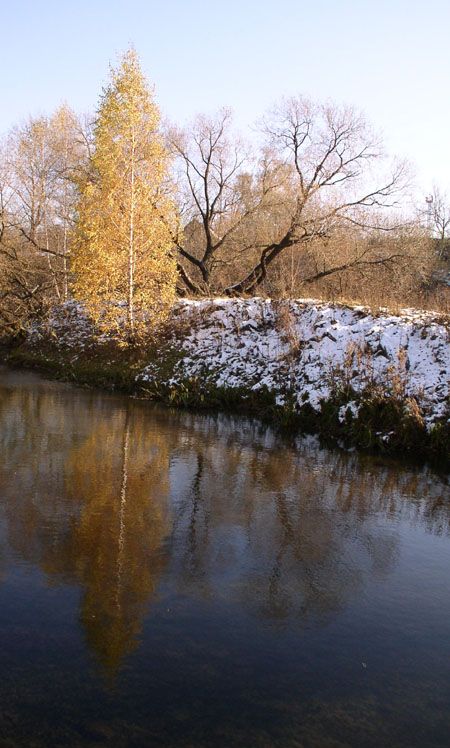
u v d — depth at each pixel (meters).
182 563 5.74
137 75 19.83
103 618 4.66
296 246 29.20
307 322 17.58
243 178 29.33
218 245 29.50
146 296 20.50
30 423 12.04
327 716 3.69
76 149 31.56
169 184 21.72
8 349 26.12
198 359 18.20
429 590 5.46
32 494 7.49
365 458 10.35
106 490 7.84
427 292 26.66
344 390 12.83
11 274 25.67
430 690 3.99
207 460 9.74
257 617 4.82
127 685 3.87
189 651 4.29
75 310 26.94
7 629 4.44
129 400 15.92
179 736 3.44
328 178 26.34
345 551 6.27
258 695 3.85
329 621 4.82
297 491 8.28
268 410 13.94
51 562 5.60
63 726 3.47
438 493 8.43
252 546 6.26
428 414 11.20
